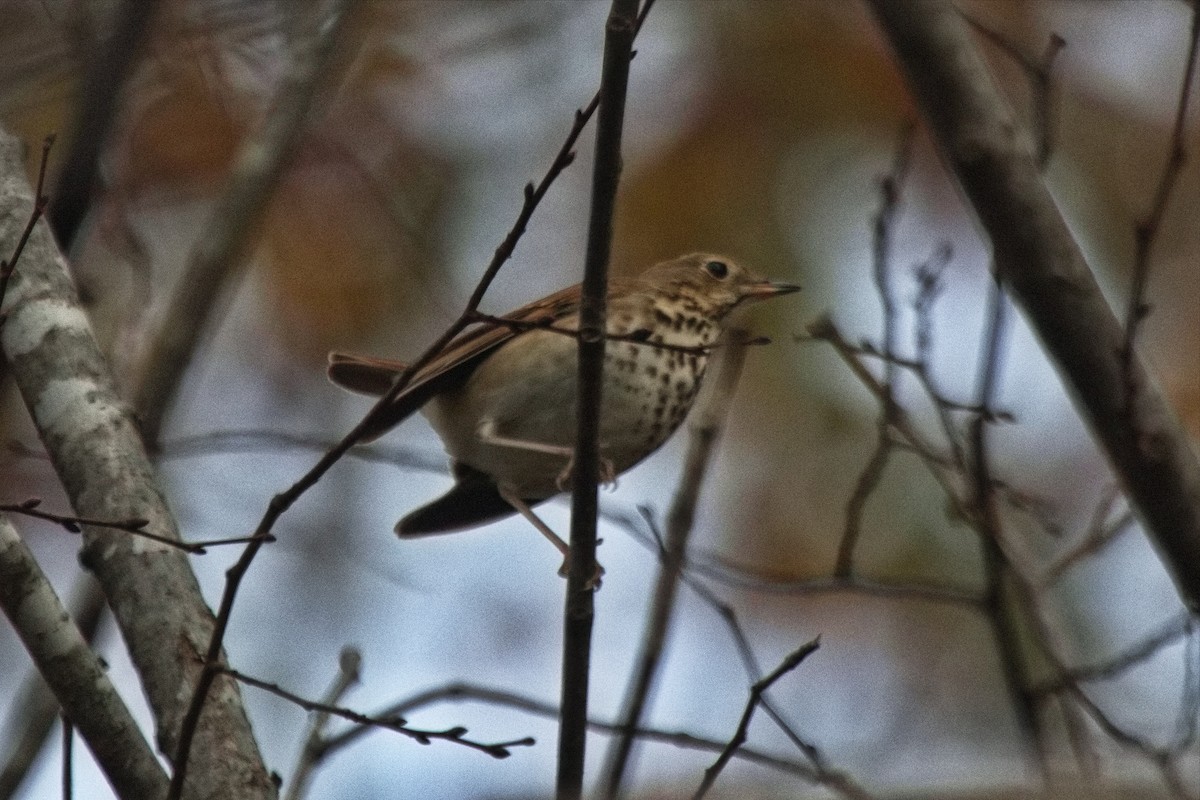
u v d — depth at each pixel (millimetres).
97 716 6801
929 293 10000
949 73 8945
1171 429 8781
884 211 9836
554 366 10438
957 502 9852
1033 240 8891
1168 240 14078
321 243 13992
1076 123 14180
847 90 13688
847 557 10055
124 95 10328
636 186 13758
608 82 7371
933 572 13898
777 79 13820
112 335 12898
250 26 12766
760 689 7676
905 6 8961
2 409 13031
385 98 14070
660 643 9375
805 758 12141
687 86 13961
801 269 13609
